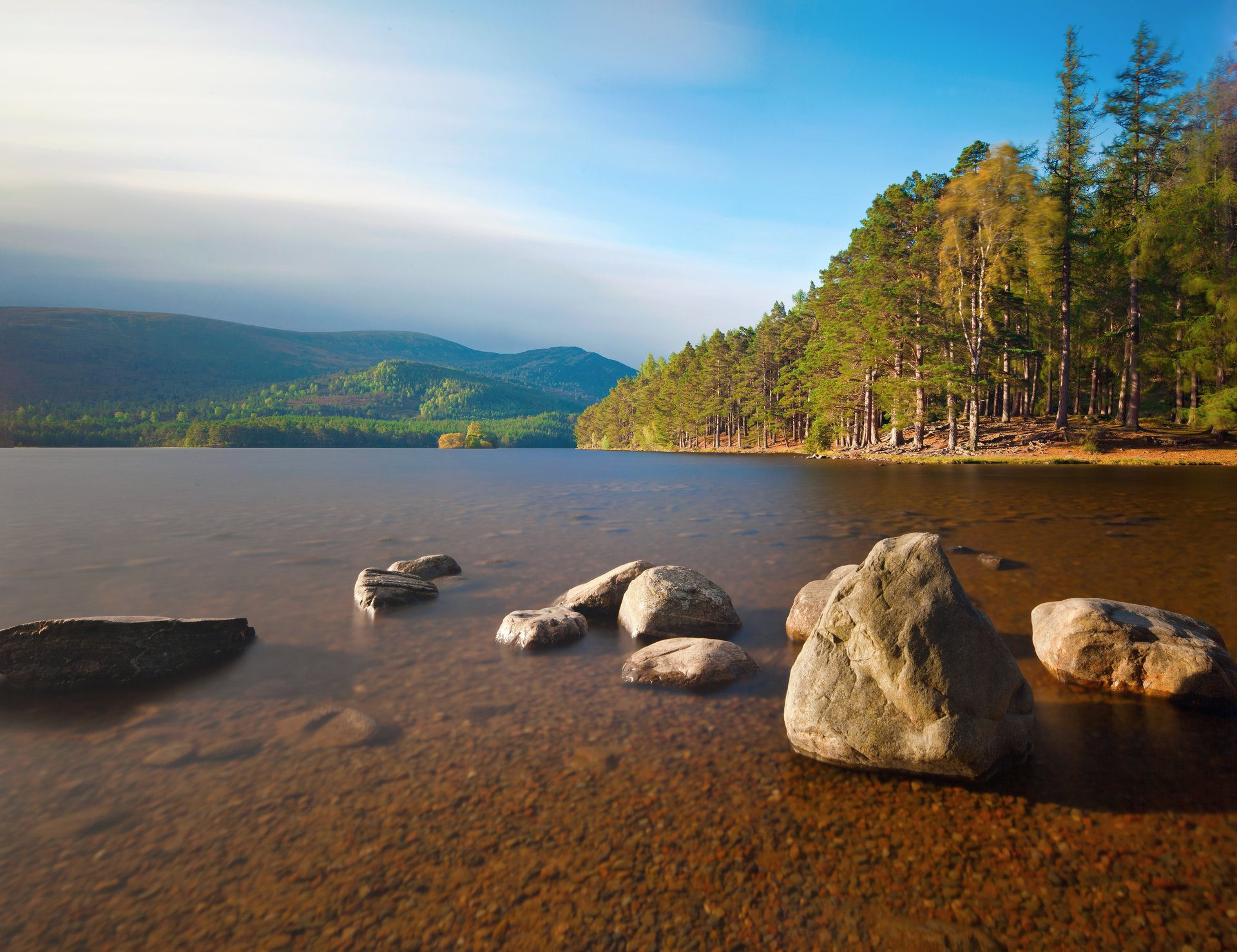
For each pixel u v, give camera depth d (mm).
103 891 3143
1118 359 43438
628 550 12625
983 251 39969
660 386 121688
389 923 2906
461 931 2854
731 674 5824
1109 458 33719
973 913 2938
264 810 3824
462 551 12625
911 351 45219
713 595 7379
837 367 55531
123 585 9898
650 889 3113
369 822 3684
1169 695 5312
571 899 3049
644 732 4828
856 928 2861
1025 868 3246
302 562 11656
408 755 4496
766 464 49312
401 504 22078
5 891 3141
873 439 54031
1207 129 35594
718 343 92812
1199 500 18547
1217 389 34844
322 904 3031
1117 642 5602
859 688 4344
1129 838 3477
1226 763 4277
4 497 24969
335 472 42719
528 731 4855
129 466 52156
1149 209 36656
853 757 4246
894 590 4516
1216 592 8555
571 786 4055
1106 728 4816
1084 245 40438
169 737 4820
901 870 3242
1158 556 10984
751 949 2746
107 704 5434
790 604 8586
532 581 10078
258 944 2793
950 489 23859
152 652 6059
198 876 3244
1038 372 53188
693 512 18859
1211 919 2871
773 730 4855
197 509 20328
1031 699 4504
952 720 4066
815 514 17734
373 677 6020
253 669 6250
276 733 4863
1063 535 13289
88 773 4297
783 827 3600
